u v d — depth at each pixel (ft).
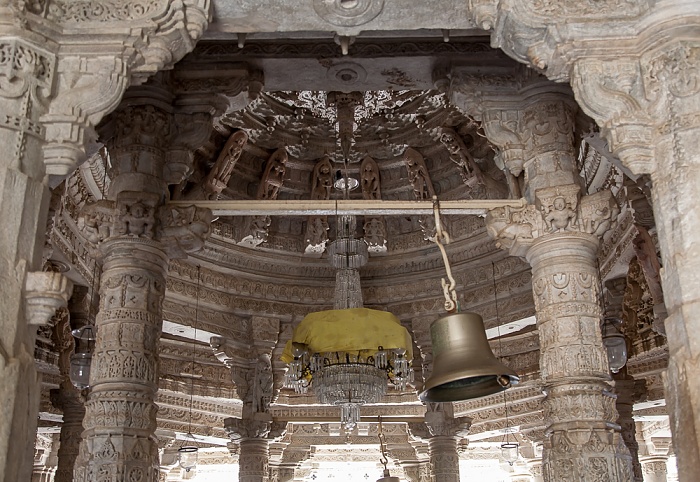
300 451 63.77
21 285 13.14
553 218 23.32
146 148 25.53
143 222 24.32
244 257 46.09
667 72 14.65
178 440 62.34
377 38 26.91
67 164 14.64
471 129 42.24
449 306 17.90
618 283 42.22
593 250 23.62
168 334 50.88
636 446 39.14
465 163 41.91
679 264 13.37
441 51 26.55
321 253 46.96
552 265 23.31
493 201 24.18
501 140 25.20
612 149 14.98
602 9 15.69
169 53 16.08
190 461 70.95
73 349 40.73
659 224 14.25
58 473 38.47
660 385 45.11
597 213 23.31
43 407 46.11
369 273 48.06
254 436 44.24
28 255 13.56
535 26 15.75
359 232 47.01
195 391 54.34
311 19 17.03
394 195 47.32
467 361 16.92
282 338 46.83
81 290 41.14
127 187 24.99
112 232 24.44
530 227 23.76
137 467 22.20
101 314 24.02
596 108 15.12
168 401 54.75
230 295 46.11
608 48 15.46
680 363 12.95
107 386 22.90
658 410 51.19
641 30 15.35
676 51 14.64
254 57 27.20
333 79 28.12
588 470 20.97
